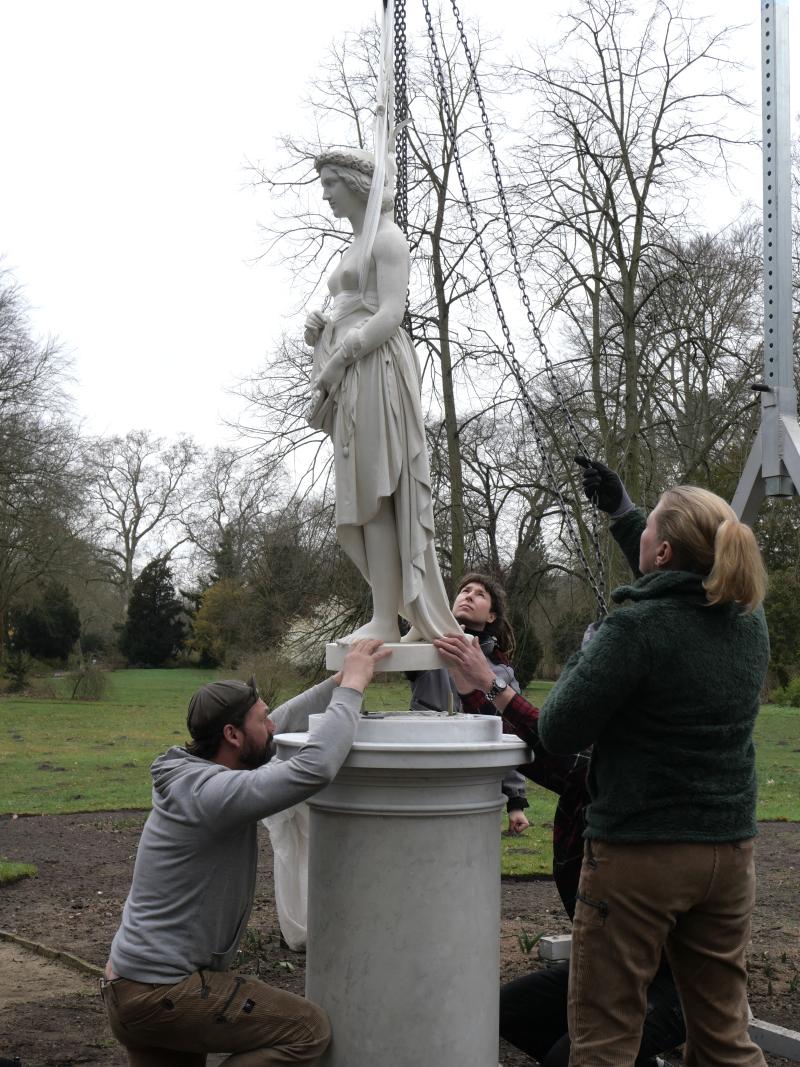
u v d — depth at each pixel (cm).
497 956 314
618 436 1419
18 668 3341
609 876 267
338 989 301
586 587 1469
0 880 767
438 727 310
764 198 454
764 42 453
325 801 306
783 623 2281
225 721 320
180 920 297
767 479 455
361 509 336
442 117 1312
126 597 4528
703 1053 274
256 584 1595
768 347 453
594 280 1457
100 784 1357
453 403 1404
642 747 266
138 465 4378
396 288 335
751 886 275
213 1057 433
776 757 1602
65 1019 470
